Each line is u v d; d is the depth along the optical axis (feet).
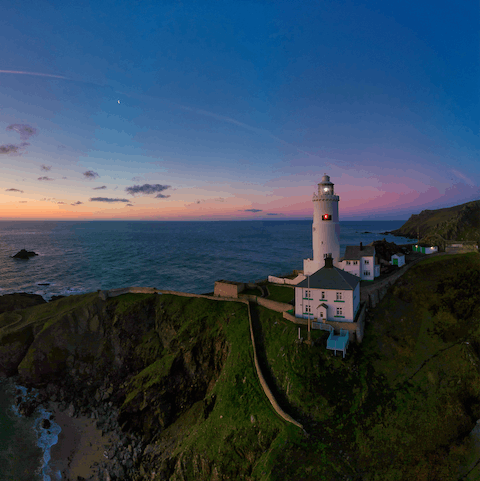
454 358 118.73
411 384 112.47
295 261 453.99
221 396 127.24
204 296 197.57
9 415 154.30
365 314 152.56
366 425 100.32
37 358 178.70
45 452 132.46
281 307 163.43
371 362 122.93
